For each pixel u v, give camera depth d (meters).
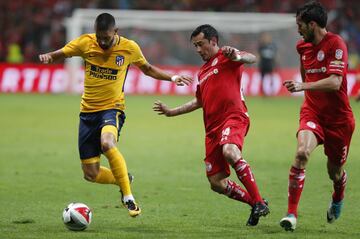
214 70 29.86
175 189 40.81
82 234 28.19
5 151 56.59
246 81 118.81
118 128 31.44
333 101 28.77
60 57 31.45
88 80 31.64
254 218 29.97
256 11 140.00
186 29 121.69
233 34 120.94
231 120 29.44
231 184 30.52
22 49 137.62
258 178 44.62
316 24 28.38
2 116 83.69
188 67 119.12
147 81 118.69
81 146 32.22
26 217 32.25
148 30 121.69
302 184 27.89
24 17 139.88
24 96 114.31
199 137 67.50
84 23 120.00
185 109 31.94
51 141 63.16
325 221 31.67
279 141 63.75
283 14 128.25
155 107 32.06
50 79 120.12
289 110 94.81
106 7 141.38
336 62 27.98
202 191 40.19
